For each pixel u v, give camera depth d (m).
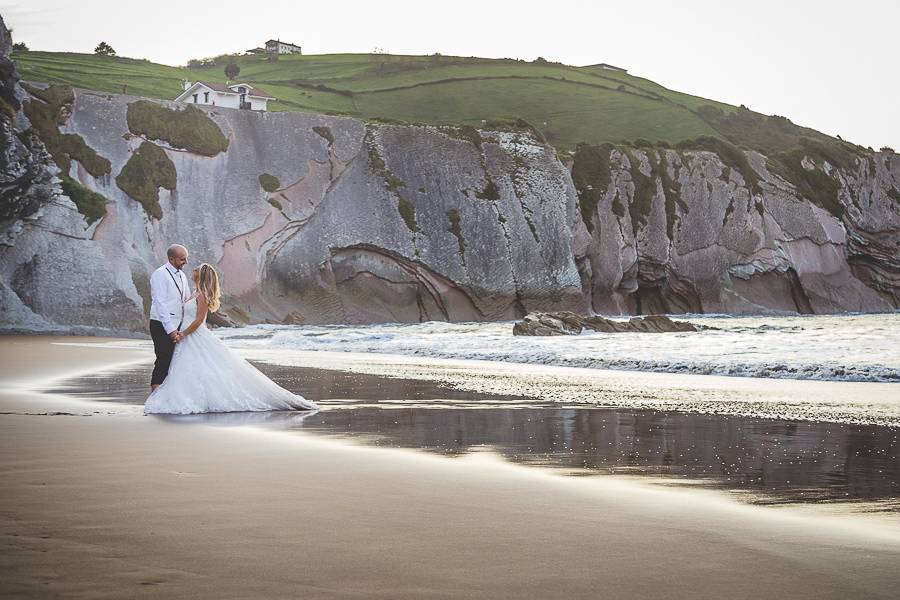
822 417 10.09
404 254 67.62
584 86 131.88
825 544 4.11
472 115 121.00
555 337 33.94
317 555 3.79
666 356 21.56
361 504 4.91
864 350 24.00
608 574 3.56
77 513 4.54
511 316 69.81
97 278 52.38
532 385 14.52
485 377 16.31
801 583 3.46
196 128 63.38
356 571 3.55
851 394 13.05
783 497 5.33
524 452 7.21
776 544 4.09
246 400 10.41
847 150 94.25
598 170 79.00
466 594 3.27
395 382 15.14
